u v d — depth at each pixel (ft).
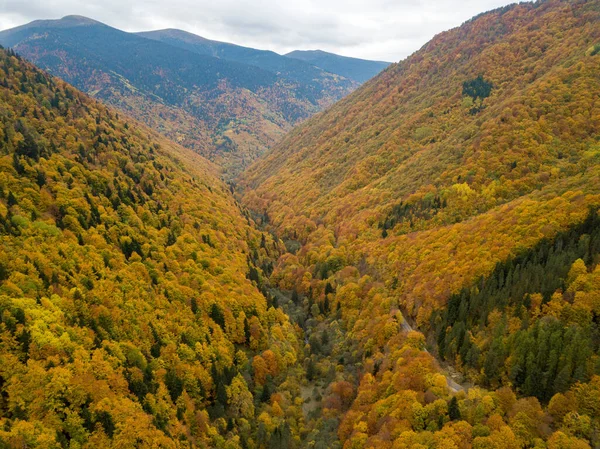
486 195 480.64
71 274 323.78
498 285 311.27
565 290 265.13
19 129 489.67
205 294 393.70
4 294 263.29
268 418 312.91
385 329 356.79
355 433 261.03
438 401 241.14
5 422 215.72
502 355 254.88
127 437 241.14
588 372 215.10
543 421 206.90
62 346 258.37
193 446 269.03
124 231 429.38
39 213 370.12
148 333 321.73
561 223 326.03
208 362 336.08
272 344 394.93
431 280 377.09
